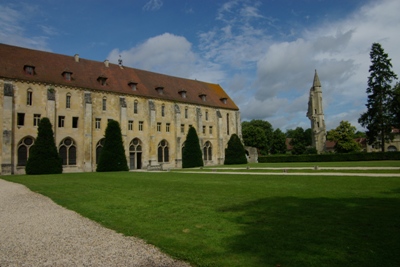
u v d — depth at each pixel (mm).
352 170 28250
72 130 45781
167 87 61625
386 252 6383
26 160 41688
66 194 17422
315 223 8930
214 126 66875
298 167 37750
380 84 58781
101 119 49250
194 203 13117
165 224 9516
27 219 11078
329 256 6281
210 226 9070
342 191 15227
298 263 5984
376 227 8266
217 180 23781
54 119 43750
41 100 43312
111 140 45812
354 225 8547
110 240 8070
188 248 7137
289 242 7250
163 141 57438
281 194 14891
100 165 44531
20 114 41781
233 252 6738
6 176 35344
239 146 65188
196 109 63375
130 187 20312
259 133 94062
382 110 58312
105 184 22766
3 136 39000
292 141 106000
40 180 27609
